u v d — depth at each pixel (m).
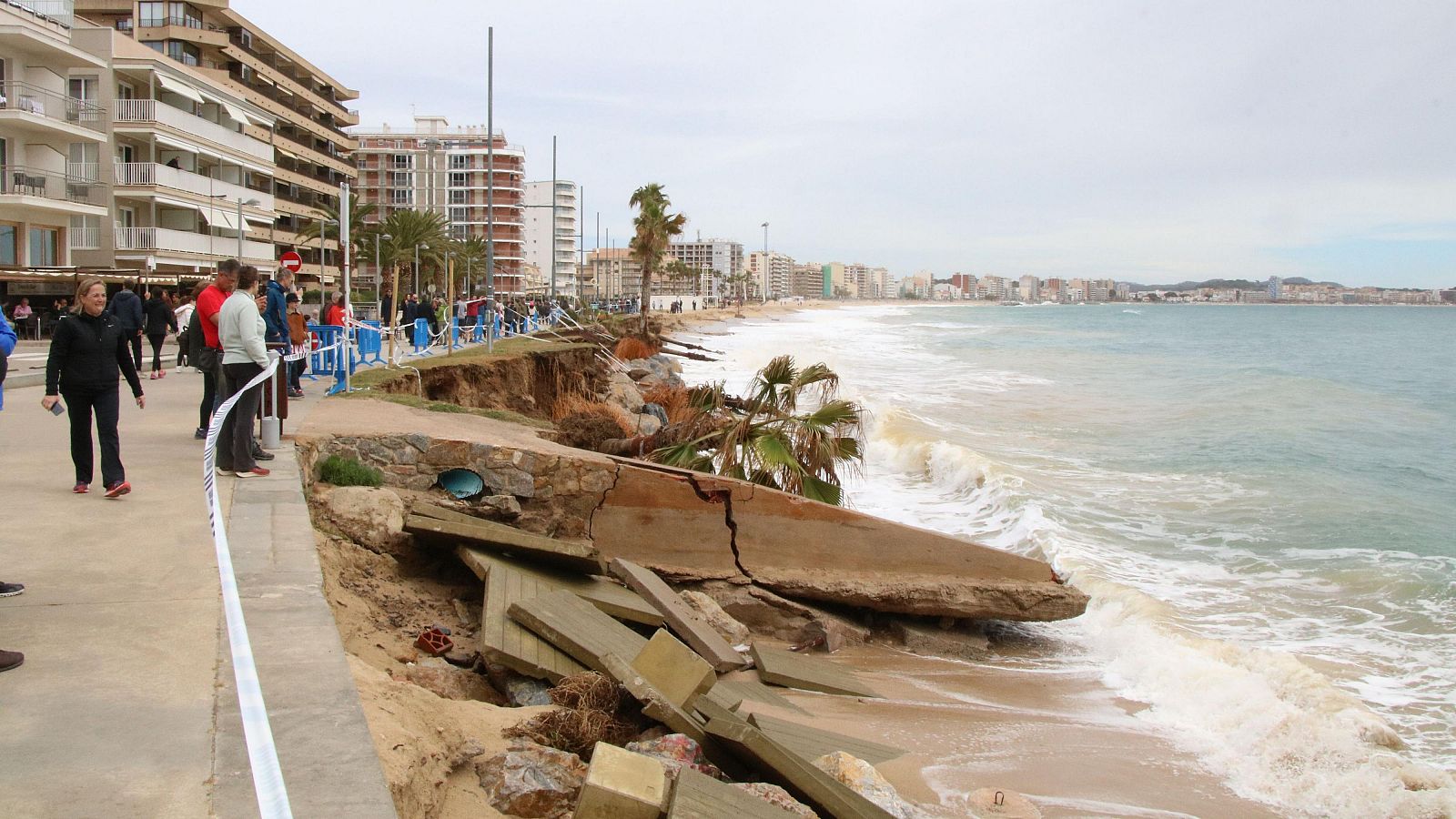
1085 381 42.44
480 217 143.12
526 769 5.23
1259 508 17.73
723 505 12.55
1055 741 8.66
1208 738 8.79
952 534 15.93
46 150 40.12
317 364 18.91
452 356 24.00
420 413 14.89
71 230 41.78
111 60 45.44
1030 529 15.66
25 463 10.33
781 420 15.02
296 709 4.79
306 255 73.44
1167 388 39.50
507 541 9.69
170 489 9.28
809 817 5.39
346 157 92.75
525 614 7.98
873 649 11.70
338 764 4.26
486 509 11.90
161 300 20.03
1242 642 11.08
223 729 4.55
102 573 6.75
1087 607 12.62
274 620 6.00
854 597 11.95
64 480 9.54
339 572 8.84
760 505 12.55
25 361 21.64
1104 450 24.06
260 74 74.12
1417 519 16.94
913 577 12.28
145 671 5.16
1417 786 7.56
